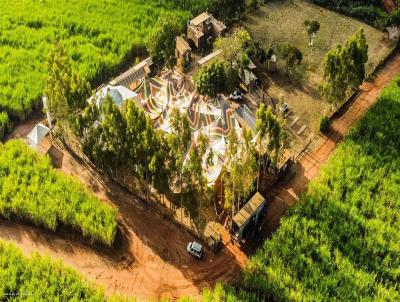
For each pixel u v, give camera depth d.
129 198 73.06
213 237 67.69
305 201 69.31
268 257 62.69
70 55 92.44
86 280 60.06
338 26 105.81
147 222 70.12
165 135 70.31
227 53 88.06
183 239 68.31
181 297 60.56
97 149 71.19
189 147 70.12
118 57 93.88
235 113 80.69
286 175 76.69
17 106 82.62
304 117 85.88
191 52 97.75
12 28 98.62
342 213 68.00
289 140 81.62
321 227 65.69
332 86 81.50
